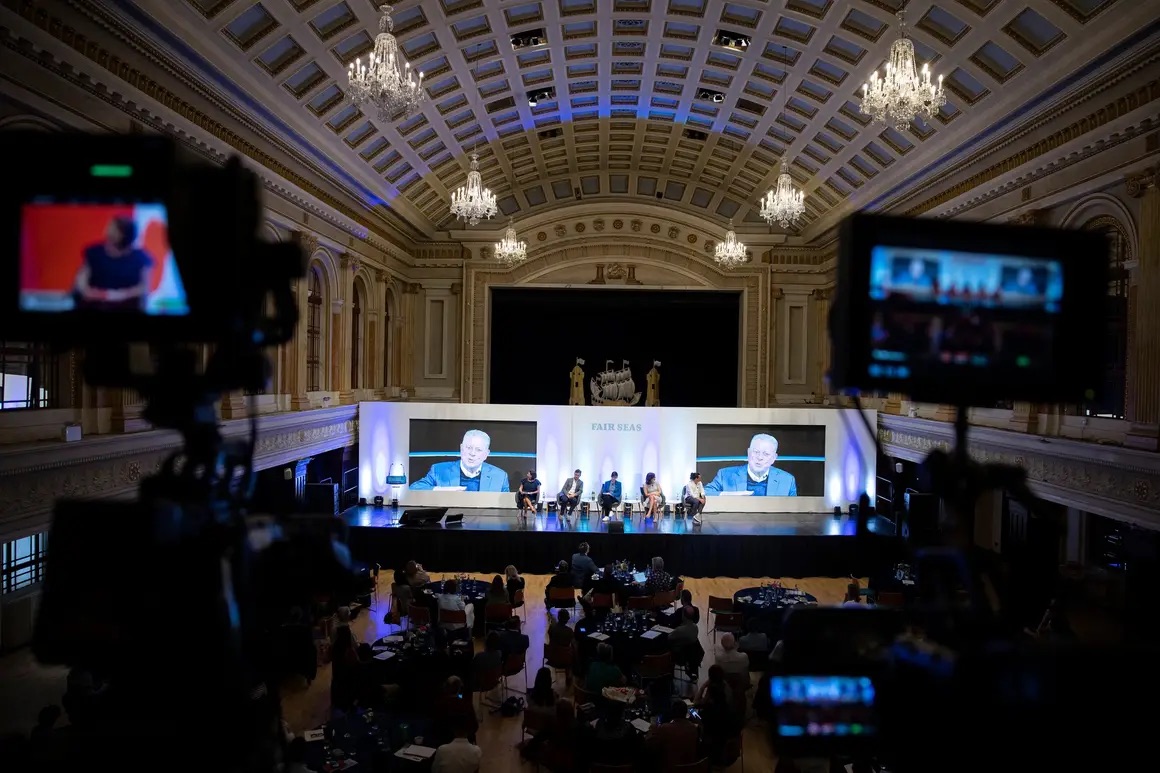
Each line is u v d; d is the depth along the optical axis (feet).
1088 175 36.81
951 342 5.08
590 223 77.51
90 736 4.59
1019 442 40.45
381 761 20.03
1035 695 4.10
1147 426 32.12
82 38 28.78
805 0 42.98
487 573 50.90
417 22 43.57
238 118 40.83
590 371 88.43
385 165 59.47
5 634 31.86
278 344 5.39
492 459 59.00
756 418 59.00
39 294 4.66
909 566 39.45
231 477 5.33
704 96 58.70
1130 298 34.78
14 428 27.35
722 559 50.62
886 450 58.90
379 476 58.90
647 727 23.54
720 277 77.41
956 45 39.83
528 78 55.62
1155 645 4.25
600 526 52.60
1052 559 5.08
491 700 31.01
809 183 66.23
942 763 4.22
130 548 4.63
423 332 77.87
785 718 5.32
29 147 4.56
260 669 5.44
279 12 36.99
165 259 4.61
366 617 40.91
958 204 49.21
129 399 32.78
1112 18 31.78
